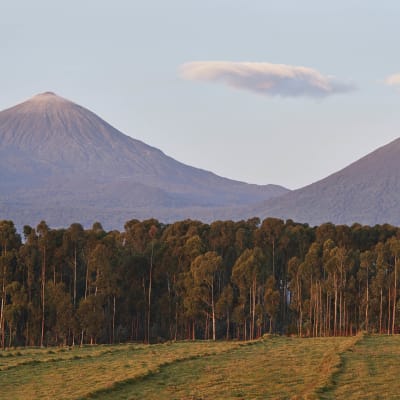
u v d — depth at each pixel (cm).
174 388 10400
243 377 11219
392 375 10975
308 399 9219
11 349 19200
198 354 14338
